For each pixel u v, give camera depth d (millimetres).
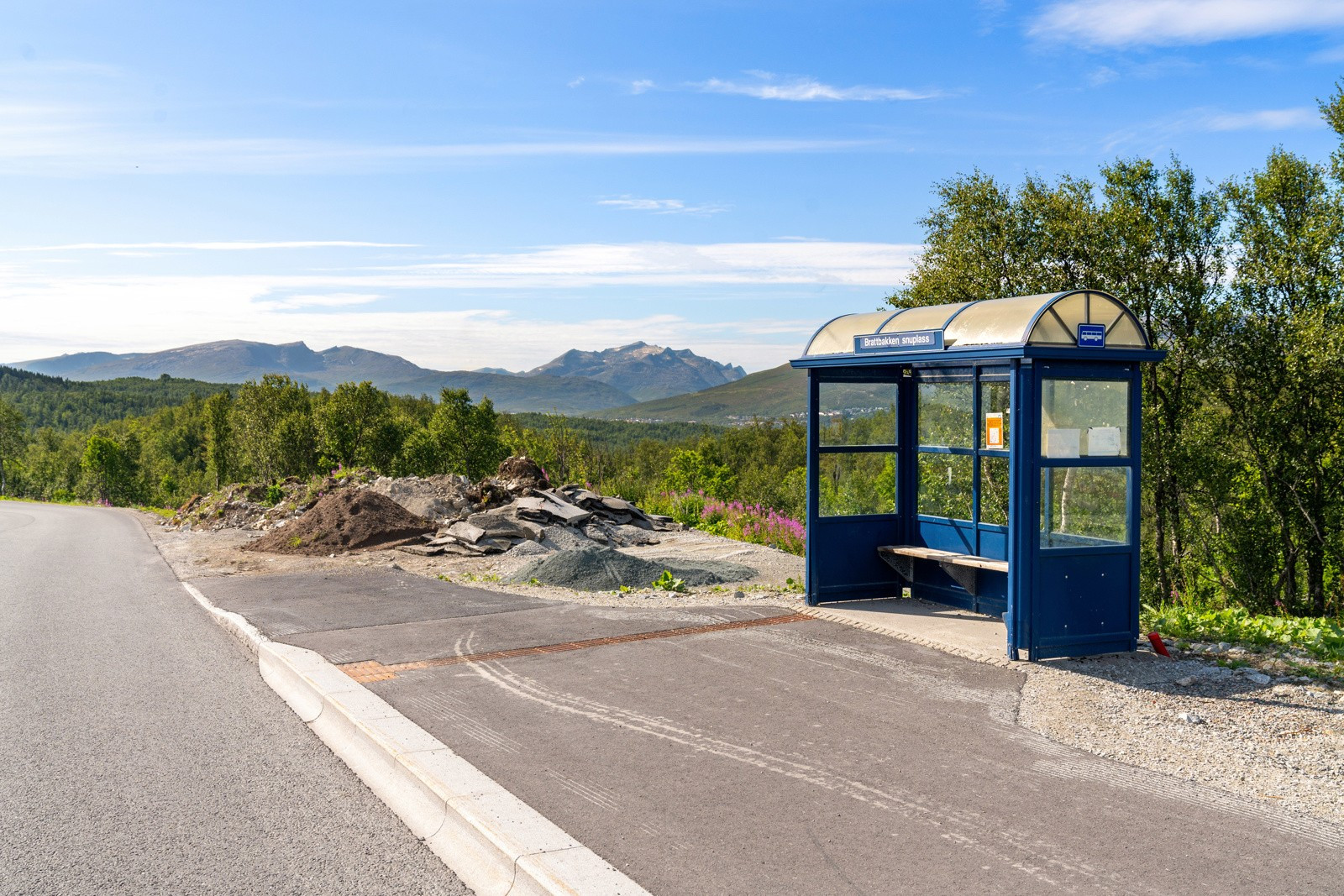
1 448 129000
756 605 9750
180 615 10195
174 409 175000
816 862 3805
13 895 3658
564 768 4910
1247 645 7766
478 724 5676
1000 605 8773
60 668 7645
